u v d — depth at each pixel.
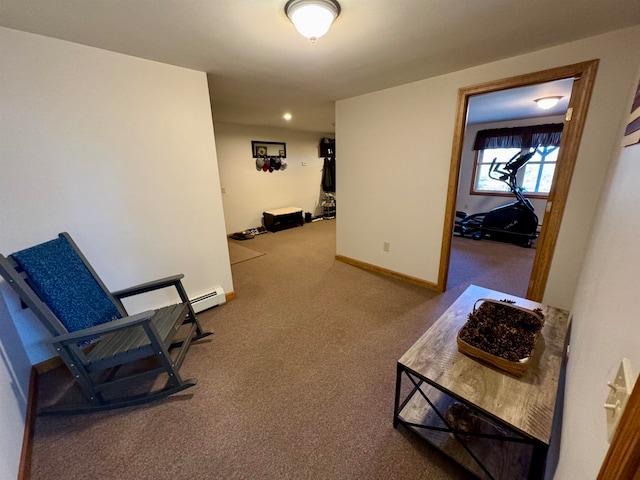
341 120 3.25
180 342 2.05
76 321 1.51
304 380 1.70
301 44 1.71
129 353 1.47
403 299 2.70
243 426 1.41
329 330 2.21
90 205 1.86
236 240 5.07
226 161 5.18
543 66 1.87
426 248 2.87
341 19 1.43
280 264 3.75
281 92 2.86
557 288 2.08
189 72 2.13
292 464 1.22
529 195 5.23
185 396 1.60
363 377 1.71
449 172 2.52
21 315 1.74
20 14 1.32
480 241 4.61
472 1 1.28
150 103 1.99
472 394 1.04
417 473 1.18
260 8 1.32
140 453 1.29
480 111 4.12
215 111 3.82
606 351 0.64
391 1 1.27
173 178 2.20
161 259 2.25
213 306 2.59
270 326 2.28
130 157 1.97
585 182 1.85
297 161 6.31
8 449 1.14
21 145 1.58
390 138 2.86
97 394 1.50
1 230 1.58
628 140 1.06
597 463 0.51
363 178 3.23
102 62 1.76
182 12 1.34
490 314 1.39
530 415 0.95
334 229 5.79
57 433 1.40
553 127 4.55
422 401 1.47
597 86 1.71
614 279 0.72
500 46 1.79
